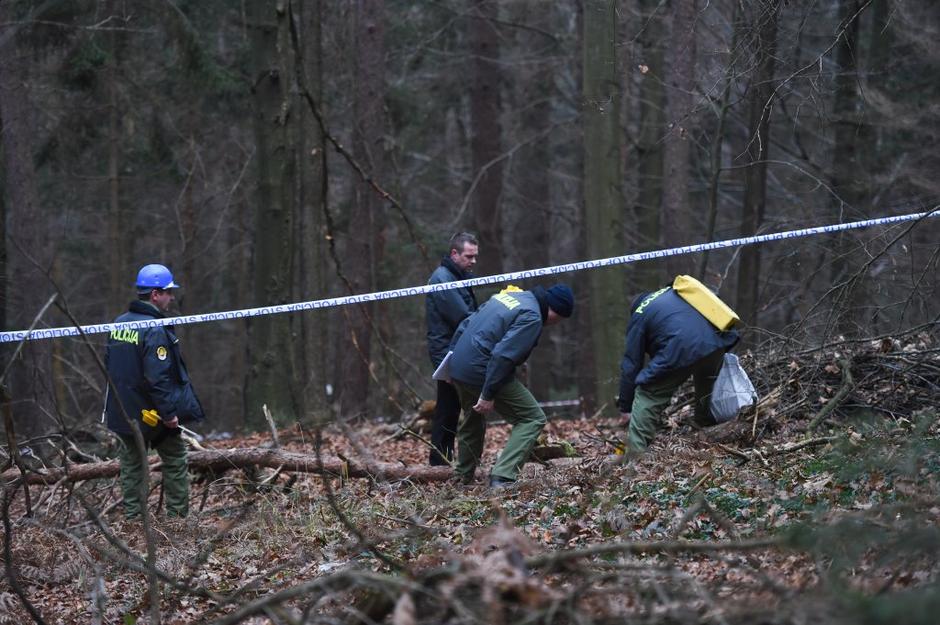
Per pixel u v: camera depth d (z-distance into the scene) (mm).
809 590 3533
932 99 15242
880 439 6008
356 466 8375
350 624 3590
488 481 8055
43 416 13102
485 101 23234
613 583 3654
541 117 25562
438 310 8781
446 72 25641
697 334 7543
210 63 18938
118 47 19953
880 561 3473
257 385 15148
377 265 20109
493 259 23438
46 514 7805
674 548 3531
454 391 8703
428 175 28234
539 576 3680
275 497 8133
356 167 13781
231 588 5777
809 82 10328
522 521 6199
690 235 15320
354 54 20438
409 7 23938
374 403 19984
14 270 15406
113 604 5691
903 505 3920
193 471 8930
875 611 2592
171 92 21719
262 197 15094
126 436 7762
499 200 23531
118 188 22188
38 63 17859
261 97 15047
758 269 15984
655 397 7773
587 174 14180
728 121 18547
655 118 19828
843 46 13422
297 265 25141
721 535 5262
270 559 6238
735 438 7863
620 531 5629
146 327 7625
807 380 8883
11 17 15109
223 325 30406
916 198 13555
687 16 12312
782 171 18062
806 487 5652
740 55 10023
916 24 14297
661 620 3156
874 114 14555
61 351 17297
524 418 7715
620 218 14180
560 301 7555
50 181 22547
